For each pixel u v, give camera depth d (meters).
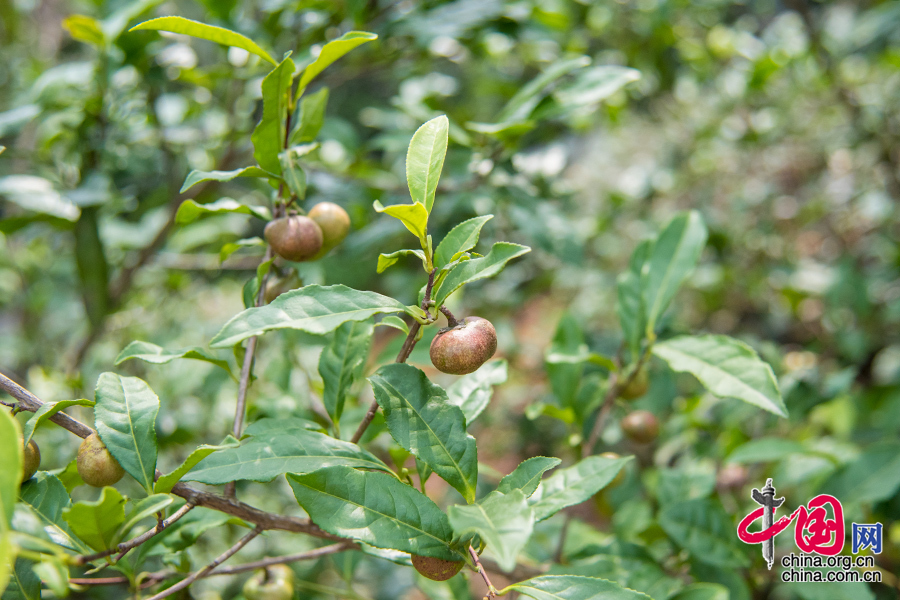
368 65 0.71
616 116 0.84
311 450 0.39
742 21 1.12
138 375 0.73
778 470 0.57
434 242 0.68
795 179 1.12
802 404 0.62
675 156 1.09
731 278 0.98
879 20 0.88
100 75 0.59
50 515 0.39
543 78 0.54
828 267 0.97
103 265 0.60
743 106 1.03
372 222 0.71
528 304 1.25
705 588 0.46
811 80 0.96
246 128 0.65
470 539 0.38
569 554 0.49
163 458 0.66
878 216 0.94
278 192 0.43
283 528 0.40
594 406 0.51
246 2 0.68
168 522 0.38
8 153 0.63
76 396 0.60
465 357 0.38
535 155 0.75
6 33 0.89
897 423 0.71
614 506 0.62
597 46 0.94
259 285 0.43
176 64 0.66
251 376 0.43
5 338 0.81
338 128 0.68
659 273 0.48
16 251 0.80
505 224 0.72
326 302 0.37
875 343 0.90
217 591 0.63
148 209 0.68
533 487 0.38
